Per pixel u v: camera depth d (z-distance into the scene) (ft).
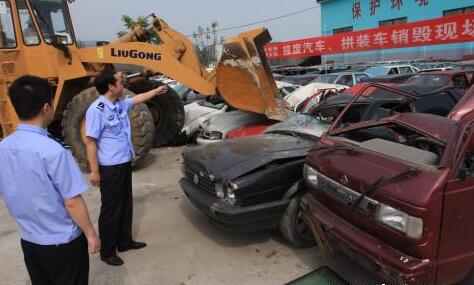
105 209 12.91
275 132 17.26
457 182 8.47
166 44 26.86
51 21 25.43
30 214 7.54
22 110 7.23
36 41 24.35
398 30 51.26
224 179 12.88
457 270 8.76
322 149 11.93
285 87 34.96
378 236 9.43
